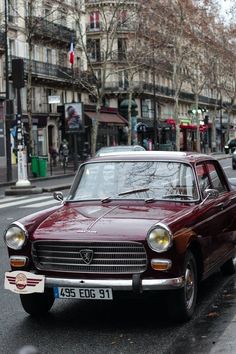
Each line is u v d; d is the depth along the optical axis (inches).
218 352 200.1
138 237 219.3
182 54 2137.1
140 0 1870.1
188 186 267.3
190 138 3257.9
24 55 1897.1
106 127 2315.5
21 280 228.1
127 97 2583.7
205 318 241.0
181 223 230.8
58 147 2096.5
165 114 3016.7
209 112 3737.7
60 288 224.5
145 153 291.0
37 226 237.5
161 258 218.1
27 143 1593.3
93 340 219.5
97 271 221.8
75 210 253.1
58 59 2159.2
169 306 231.6
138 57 1967.3
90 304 269.6
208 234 259.0
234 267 328.2
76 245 223.6
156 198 263.0
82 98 2331.4
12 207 734.5
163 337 219.9
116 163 283.1
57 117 2098.9
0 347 213.9
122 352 205.3
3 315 255.6
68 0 2064.5
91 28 2386.8
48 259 228.2
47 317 250.8
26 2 1827.0
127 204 258.5
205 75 2694.4
